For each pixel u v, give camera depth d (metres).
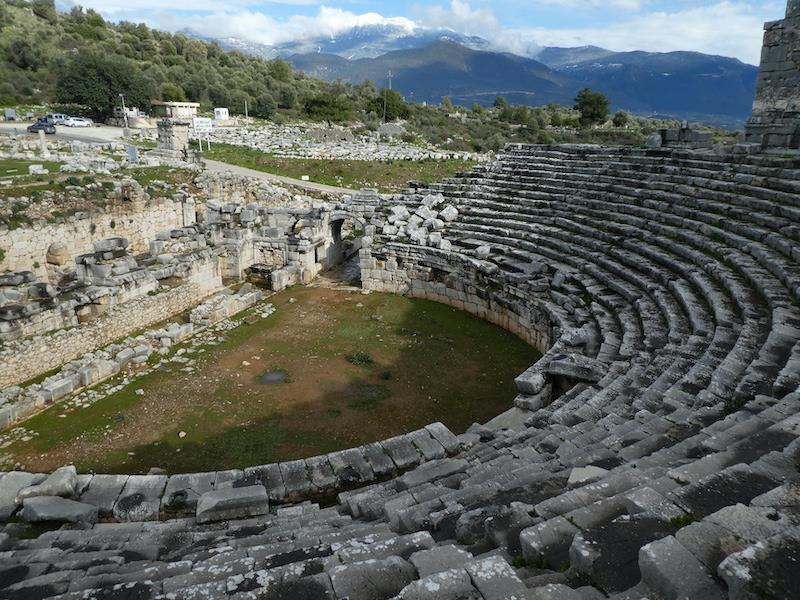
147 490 11.92
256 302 28.59
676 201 23.58
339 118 97.12
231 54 152.25
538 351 23.25
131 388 19.42
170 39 140.25
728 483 6.16
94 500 11.56
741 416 9.00
